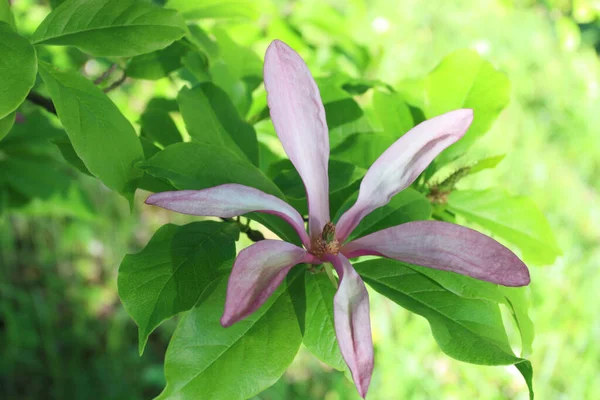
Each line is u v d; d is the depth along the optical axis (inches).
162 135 20.3
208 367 13.4
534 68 71.7
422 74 69.4
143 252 14.5
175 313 13.7
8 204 27.7
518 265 13.1
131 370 47.5
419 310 14.5
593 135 65.4
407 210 16.6
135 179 15.3
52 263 51.8
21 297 48.5
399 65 68.4
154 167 15.2
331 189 16.3
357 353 12.4
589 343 48.9
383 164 14.7
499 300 14.6
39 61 15.3
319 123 14.6
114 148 15.1
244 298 12.2
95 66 34.7
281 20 27.7
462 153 19.3
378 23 42.1
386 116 19.8
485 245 13.5
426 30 74.9
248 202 13.6
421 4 77.4
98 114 15.1
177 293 13.9
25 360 46.2
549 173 61.8
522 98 68.5
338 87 20.2
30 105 25.0
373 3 73.4
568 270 52.3
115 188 15.0
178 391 13.1
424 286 15.0
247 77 22.1
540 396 46.4
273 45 14.1
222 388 13.2
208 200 13.1
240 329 13.8
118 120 15.3
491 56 61.4
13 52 13.9
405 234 14.1
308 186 14.6
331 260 14.0
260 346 13.7
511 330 47.1
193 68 20.5
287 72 14.2
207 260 14.6
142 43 15.8
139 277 14.1
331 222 15.1
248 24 27.7
